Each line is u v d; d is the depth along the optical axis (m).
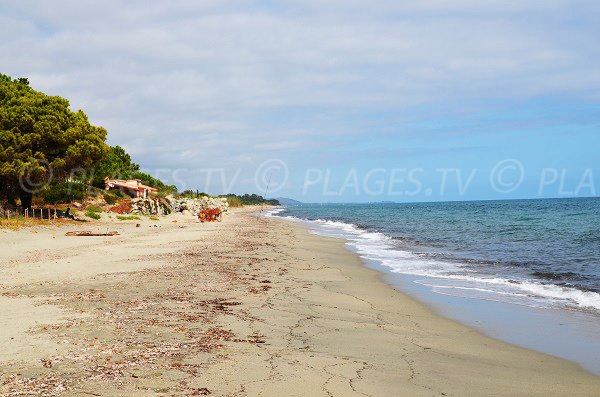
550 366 8.27
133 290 14.02
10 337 8.63
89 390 6.11
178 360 7.47
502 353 9.07
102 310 11.15
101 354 7.65
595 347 9.54
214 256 23.78
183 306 11.83
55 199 54.53
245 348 8.35
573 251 26.83
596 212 77.06
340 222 72.12
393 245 33.34
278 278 17.55
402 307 13.32
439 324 11.44
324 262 23.25
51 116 44.06
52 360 7.30
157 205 71.56
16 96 45.91
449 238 38.09
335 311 12.26
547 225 49.34
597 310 12.92
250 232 44.69
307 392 6.31
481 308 13.27
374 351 8.70
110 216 55.09
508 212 87.75
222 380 6.64
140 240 33.00
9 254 23.36
